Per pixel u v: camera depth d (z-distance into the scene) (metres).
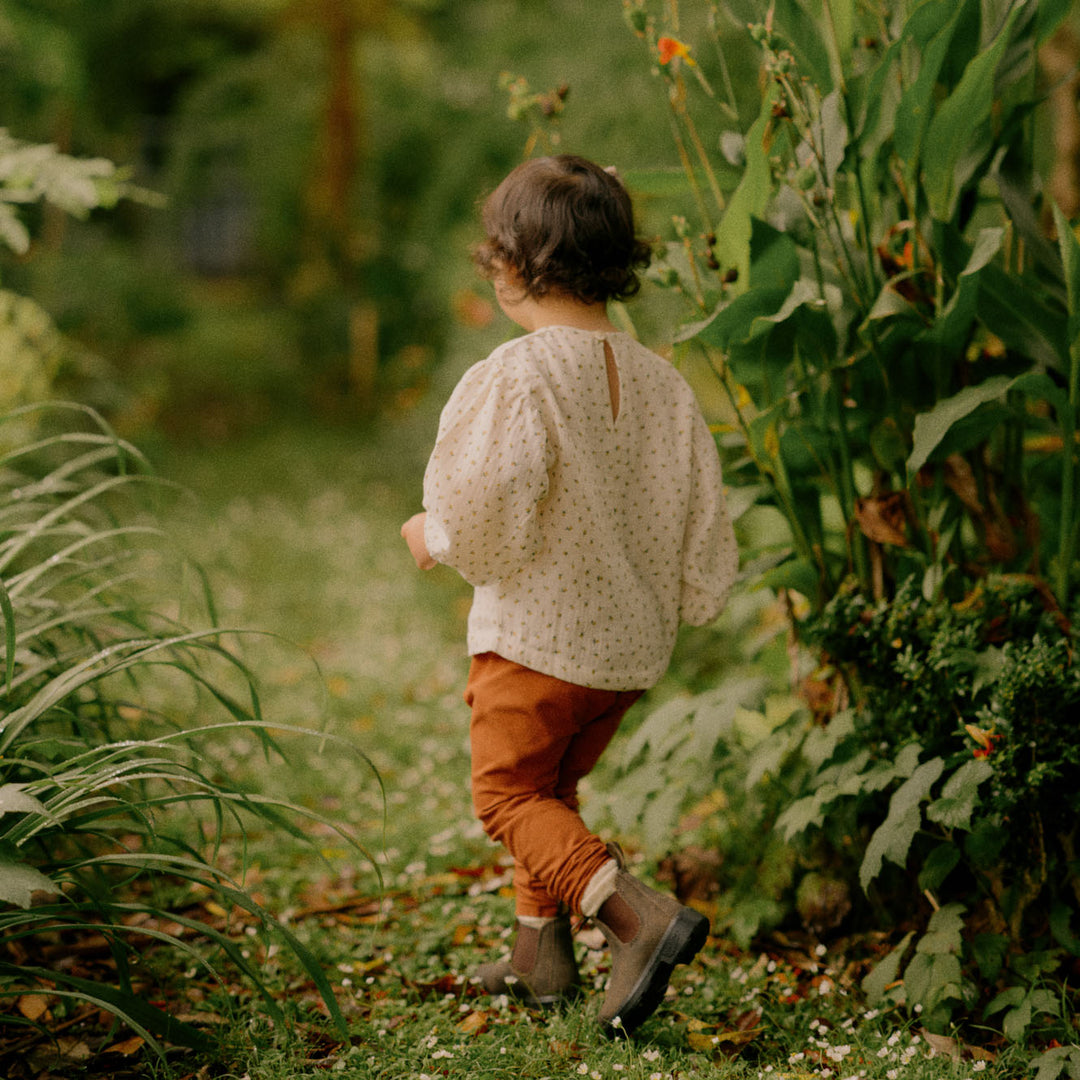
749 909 2.22
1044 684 1.88
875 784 1.98
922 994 1.84
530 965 1.98
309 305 10.28
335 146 9.98
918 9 1.91
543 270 1.79
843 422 2.18
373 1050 1.82
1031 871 1.96
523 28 6.30
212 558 5.34
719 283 2.24
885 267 2.18
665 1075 1.71
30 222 8.08
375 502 6.74
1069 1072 1.68
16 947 2.06
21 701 2.07
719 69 4.63
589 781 3.04
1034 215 2.22
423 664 4.07
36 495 2.25
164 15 11.11
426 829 2.74
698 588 1.91
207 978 2.08
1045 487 2.32
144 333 9.46
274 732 3.32
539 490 1.69
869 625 2.11
